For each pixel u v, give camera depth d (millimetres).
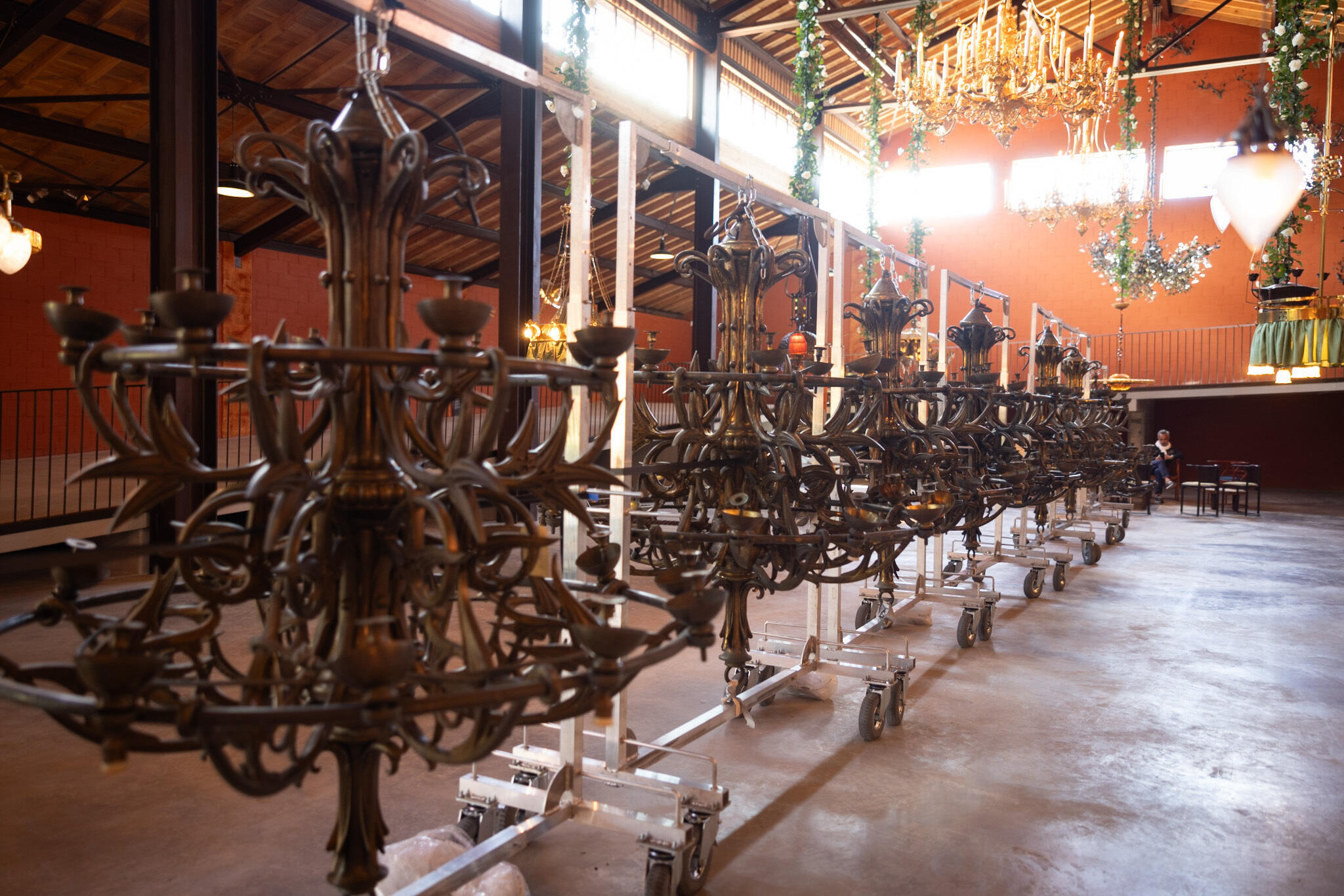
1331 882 2734
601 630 1432
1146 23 16906
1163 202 17188
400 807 3100
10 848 2760
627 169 2871
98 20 7426
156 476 1540
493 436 1428
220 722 1167
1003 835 3018
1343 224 15680
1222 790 3424
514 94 8336
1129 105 10930
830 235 4270
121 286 10617
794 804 3248
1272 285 7027
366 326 1584
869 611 5973
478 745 1426
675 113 12055
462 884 2299
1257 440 18656
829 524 3197
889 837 2996
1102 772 3584
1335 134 14422
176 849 2775
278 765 3512
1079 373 7031
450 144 10586
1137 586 7773
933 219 18750
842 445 3277
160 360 1354
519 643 1864
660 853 2553
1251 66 16547
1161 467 15508
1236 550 10078
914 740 3926
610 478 1833
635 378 2986
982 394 4527
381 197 1579
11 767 3404
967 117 8836
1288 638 5926
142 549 1501
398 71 9078
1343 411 18016
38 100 7641
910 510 3492
